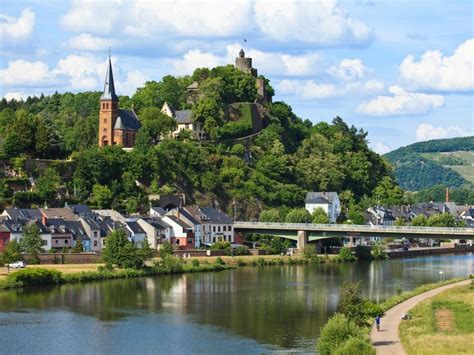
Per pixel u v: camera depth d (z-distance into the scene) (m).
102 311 172.62
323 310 176.25
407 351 126.00
